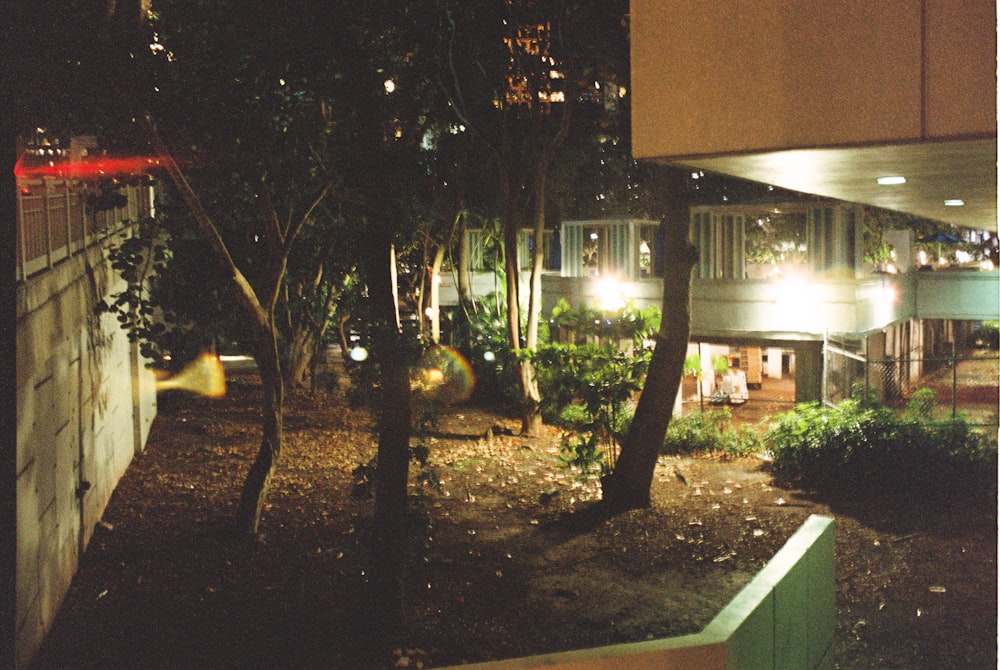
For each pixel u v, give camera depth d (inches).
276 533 498.9
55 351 391.9
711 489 588.7
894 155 187.2
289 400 936.9
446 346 959.6
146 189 844.6
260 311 483.8
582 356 562.9
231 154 475.5
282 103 468.4
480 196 908.0
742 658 177.8
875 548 456.1
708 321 868.0
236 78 446.6
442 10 490.3
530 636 371.9
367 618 362.9
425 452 375.6
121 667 334.0
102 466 527.5
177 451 700.0
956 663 327.3
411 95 502.0
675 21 190.1
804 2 177.2
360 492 377.1
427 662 344.2
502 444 752.3
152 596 404.5
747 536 490.3
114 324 590.2
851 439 589.9
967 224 446.9
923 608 378.9
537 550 480.4
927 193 287.4
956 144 171.2
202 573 434.0
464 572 447.5
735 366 1261.1
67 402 418.9
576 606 403.9
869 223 1090.7
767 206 845.8
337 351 1439.5
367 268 360.8
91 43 379.6
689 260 542.6
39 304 350.3
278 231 499.2
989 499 514.9
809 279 816.9
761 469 638.5
